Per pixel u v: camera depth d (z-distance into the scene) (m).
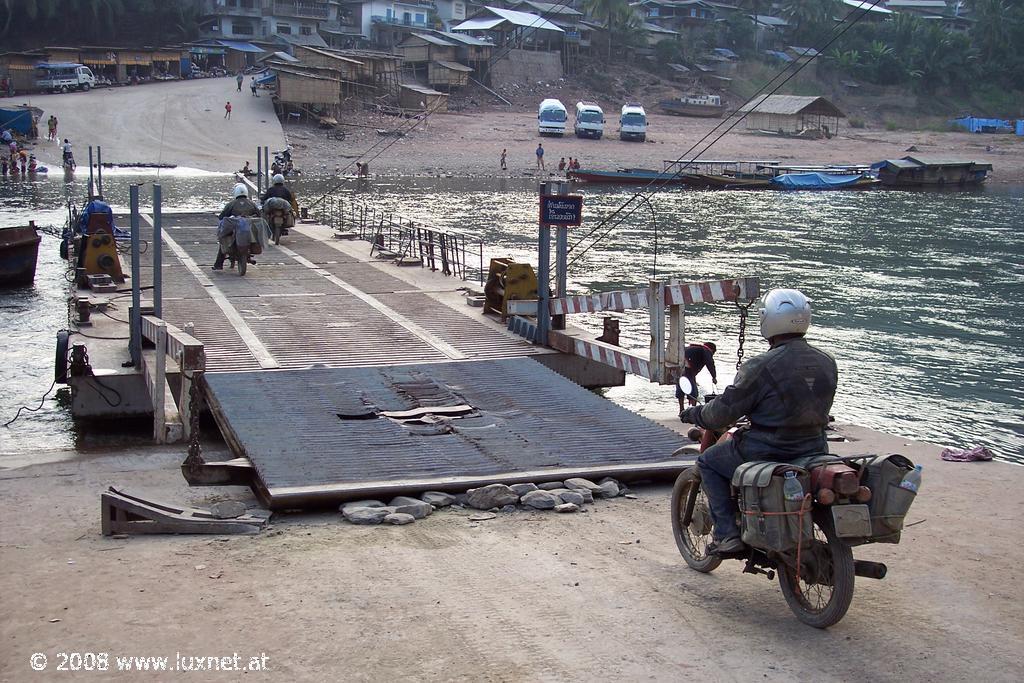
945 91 124.75
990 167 80.50
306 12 112.56
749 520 6.00
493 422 11.09
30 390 15.97
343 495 8.49
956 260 36.56
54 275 27.78
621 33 120.81
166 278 21.91
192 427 9.12
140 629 5.89
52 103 79.62
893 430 14.83
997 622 6.14
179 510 8.00
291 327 16.77
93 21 100.62
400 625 5.96
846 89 122.00
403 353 14.90
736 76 121.88
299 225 34.19
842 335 22.61
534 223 44.31
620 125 92.31
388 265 24.55
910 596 6.55
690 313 24.39
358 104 91.25
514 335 16.33
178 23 107.00
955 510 8.70
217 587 6.56
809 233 45.19
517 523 8.12
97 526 8.03
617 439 10.45
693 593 6.55
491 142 85.56
